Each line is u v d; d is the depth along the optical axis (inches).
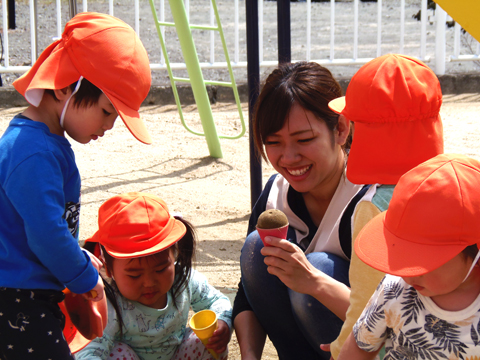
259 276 82.6
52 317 74.8
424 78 70.6
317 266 79.2
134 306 86.1
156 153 231.8
